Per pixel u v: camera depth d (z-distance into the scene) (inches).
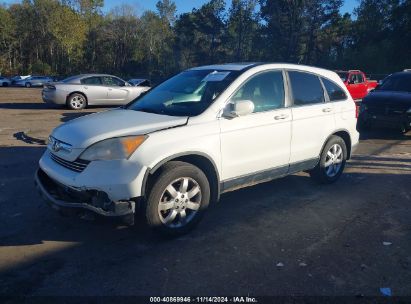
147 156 150.0
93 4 3102.9
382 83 463.5
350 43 2486.5
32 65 2967.5
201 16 2844.5
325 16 2261.3
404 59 2074.3
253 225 181.2
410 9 2037.4
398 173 273.0
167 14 3420.3
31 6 2950.3
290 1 2274.9
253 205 206.2
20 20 2994.6
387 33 2201.0
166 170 155.3
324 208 203.6
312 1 2246.6
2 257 149.2
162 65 3132.4
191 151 161.6
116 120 167.0
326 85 233.3
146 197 153.6
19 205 199.3
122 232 171.0
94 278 136.4
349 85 693.9
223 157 174.6
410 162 303.7
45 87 620.7
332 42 2348.7
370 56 2063.2
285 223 184.1
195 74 204.5
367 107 418.3
